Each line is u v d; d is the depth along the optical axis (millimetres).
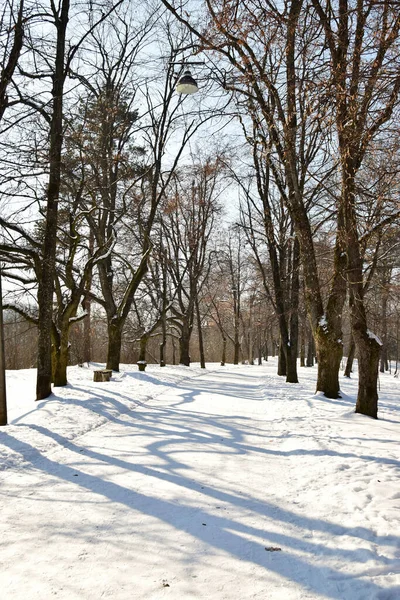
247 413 11625
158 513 4820
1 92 9695
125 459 6918
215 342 65812
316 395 13727
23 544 4102
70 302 14609
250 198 22938
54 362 14195
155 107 20125
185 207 32125
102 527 4477
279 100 10812
